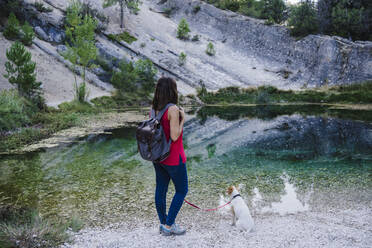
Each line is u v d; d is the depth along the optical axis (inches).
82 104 864.9
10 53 648.4
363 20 1590.8
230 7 2333.9
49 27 1395.2
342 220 137.9
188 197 181.9
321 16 1683.1
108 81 1264.8
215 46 1924.2
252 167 266.2
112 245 110.0
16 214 140.3
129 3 1866.4
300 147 362.9
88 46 931.3
